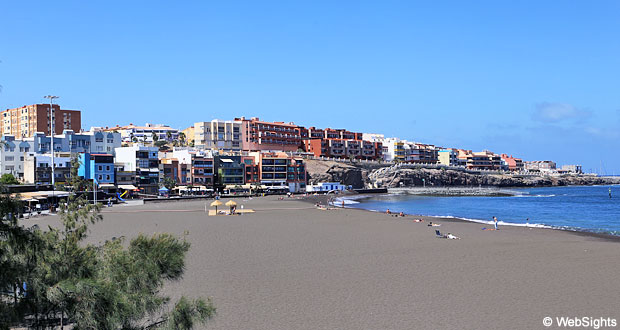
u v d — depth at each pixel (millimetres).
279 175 189125
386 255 45594
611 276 35594
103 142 154500
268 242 54469
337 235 60438
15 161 133125
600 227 75062
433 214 104500
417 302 29641
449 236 56469
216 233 62719
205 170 169125
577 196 195000
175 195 153750
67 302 10812
